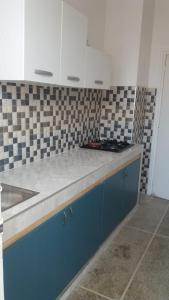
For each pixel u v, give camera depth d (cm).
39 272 153
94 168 214
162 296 194
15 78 151
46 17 161
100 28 307
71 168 212
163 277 214
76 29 197
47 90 227
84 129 302
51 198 154
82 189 190
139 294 195
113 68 322
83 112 295
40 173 196
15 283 133
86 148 290
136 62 308
